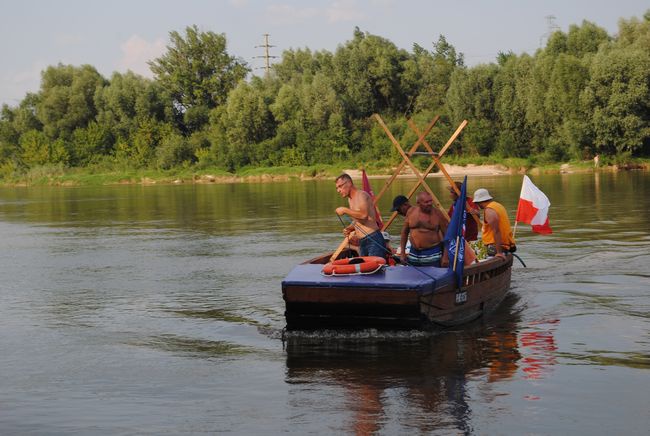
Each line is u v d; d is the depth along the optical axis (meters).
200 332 9.53
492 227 10.82
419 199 9.65
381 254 9.87
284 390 7.15
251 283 12.88
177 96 88.06
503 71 65.56
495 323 9.54
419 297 8.50
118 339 9.29
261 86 85.69
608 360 7.84
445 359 7.98
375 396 6.90
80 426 6.35
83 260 16.62
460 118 65.81
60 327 10.03
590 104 55.69
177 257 16.50
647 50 57.78
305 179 63.69
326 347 8.57
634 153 57.41
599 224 20.05
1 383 7.58
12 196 51.03
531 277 12.58
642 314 9.82
